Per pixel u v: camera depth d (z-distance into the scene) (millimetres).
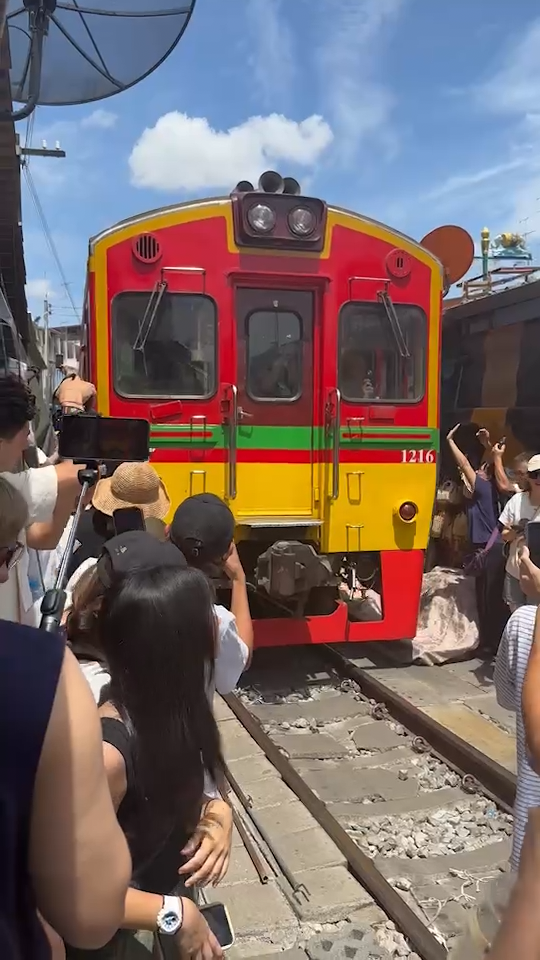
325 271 6078
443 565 8750
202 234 5852
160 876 1844
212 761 1861
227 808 2053
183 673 1766
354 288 6152
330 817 3959
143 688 1748
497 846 3859
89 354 5859
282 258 5992
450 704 5754
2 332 4836
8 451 2158
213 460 5945
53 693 1105
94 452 2307
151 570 1857
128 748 1707
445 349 9227
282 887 3457
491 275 10109
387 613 6340
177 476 5895
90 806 1150
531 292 7230
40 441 7312
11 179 6801
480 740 5059
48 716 1092
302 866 3564
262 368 6090
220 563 2748
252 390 6066
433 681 6301
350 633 6289
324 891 3383
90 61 3840
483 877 3566
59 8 3668
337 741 5188
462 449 8594
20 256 8625
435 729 5000
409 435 6348
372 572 6625
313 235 6000
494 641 6980
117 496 3043
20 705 1077
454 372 9094
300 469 6195
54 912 1188
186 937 1694
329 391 6129
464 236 7727
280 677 6484
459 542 8297
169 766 1741
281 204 5934
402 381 6344
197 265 5844
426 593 7555
